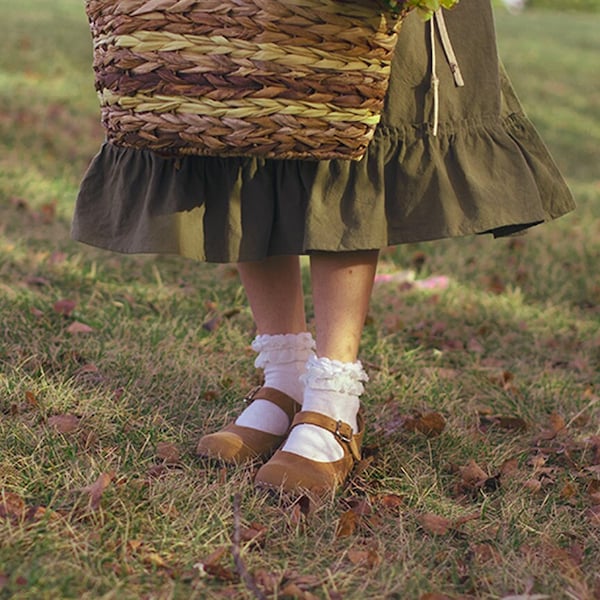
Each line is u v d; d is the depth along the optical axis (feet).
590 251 18.62
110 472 7.25
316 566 6.53
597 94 42.83
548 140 33.01
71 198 19.19
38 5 49.19
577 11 106.83
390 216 7.25
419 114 7.20
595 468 8.59
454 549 6.91
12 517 6.55
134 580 6.07
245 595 6.03
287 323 8.27
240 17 6.16
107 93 6.68
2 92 28.30
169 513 6.91
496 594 6.33
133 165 7.57
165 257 15.57
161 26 6.30
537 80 44.24
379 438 8.84
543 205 7.61
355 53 6.32
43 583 5.82
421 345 12.50
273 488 7.29
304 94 6.31
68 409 8.64
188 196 7.30
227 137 6.40
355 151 6.62
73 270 13.92
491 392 10.85
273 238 7.41
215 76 6.29
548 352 12.86
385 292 14.92
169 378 9.70
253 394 8.46
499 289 15.92
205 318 12.26
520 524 7.29
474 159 7.34
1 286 12.19
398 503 7.52
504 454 8.81
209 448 7.84
